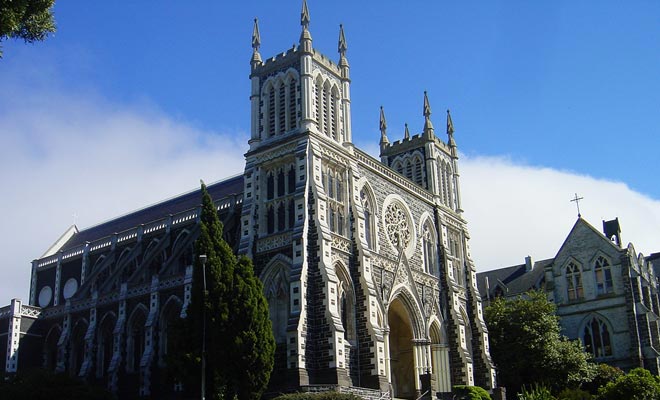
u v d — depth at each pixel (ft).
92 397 193.98
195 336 150.41
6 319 243.60
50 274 283.18
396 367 214.90
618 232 308.81
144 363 204.85
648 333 268.62
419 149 257.96
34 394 186.19
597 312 283.59
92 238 299.17
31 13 70.33
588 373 236.84
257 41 215.92
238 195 221.87
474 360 238.27
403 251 215.51
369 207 209.46
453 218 254.06
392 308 213.87
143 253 248.11
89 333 228.63
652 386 192.34
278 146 195.52
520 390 240.12
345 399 138.82
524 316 247.29
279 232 186.19
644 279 289.12
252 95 209.36
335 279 177.47
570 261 297.33
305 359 167.63
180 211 262.06
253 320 152.15
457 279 246.68
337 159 198.29
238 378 147.64
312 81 199.82
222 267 156.25
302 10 207.31
